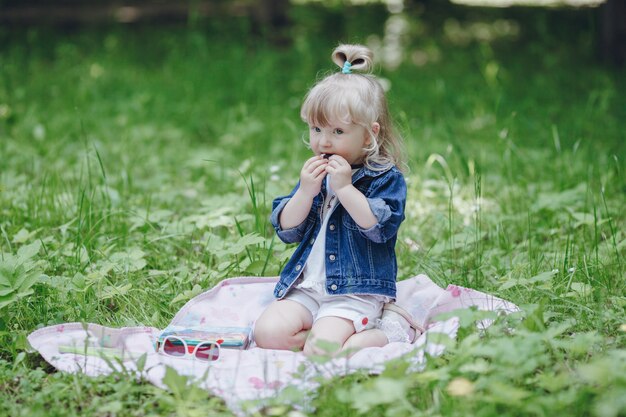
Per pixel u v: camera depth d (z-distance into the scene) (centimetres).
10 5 1165
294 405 245
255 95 817
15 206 456
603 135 654
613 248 374
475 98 771
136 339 302
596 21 1136
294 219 306
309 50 967
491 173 557
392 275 309
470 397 229
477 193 406
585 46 1057
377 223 290
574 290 332
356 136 299
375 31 1128
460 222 449
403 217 301
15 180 514
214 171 567
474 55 1036
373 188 303
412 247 414
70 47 1008
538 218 450
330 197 311
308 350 288
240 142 661
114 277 366
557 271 331
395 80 868
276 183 514
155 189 530
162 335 298
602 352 272
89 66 931
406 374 249
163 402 244
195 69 908
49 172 543
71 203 464
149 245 409
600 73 898
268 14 1084
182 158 625
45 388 262
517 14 1285
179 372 271
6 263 312
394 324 301
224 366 279
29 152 611
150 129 700
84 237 404
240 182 525
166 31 1122
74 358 280
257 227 386
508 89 835
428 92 823
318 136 302
